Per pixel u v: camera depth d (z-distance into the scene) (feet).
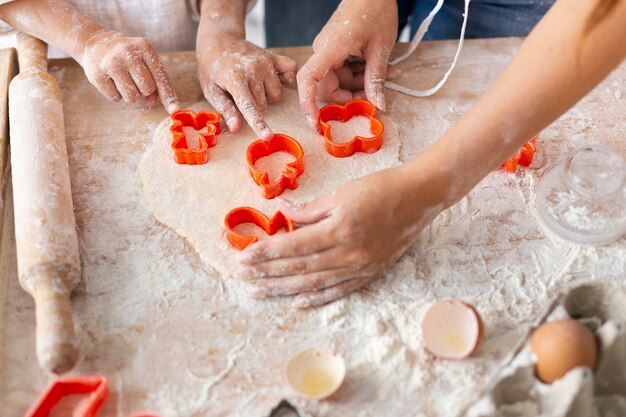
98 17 2.92
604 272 2.14
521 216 2.29
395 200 2.06
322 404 1.89
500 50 2.83
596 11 1.89
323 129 2.50
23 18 2.65
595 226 2.20
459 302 1.96
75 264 2.04
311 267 2.06
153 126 2.56
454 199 2.14
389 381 1.93
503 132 2.02
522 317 2.04
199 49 2.70
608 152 2.20
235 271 2.10
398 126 2.55
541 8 3.06
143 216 2.29
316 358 1.94
